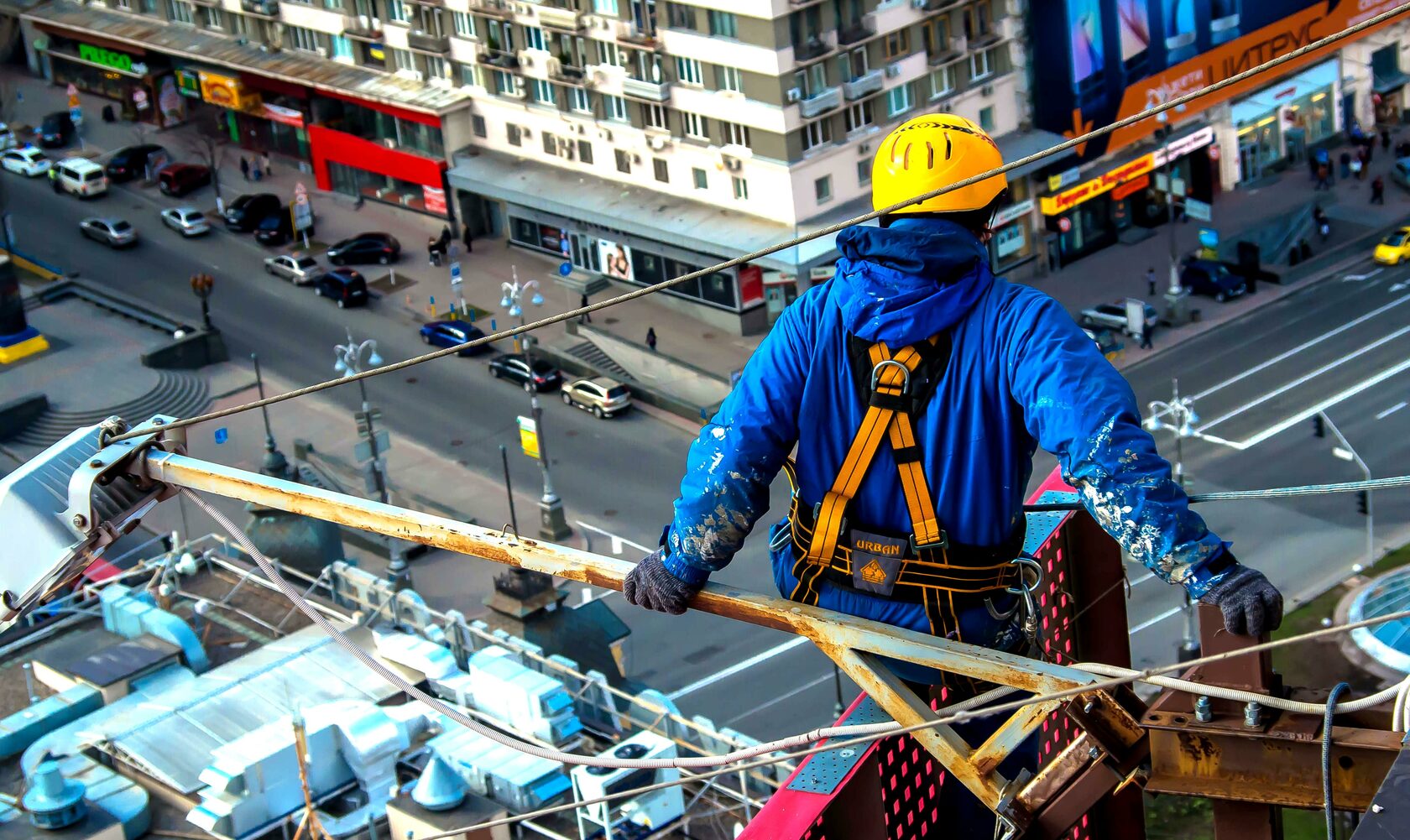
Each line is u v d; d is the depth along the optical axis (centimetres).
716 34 6756
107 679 3616
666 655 5512
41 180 9594
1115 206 7838
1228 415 6562
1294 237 7744
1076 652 823
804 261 6894
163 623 3809
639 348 7231
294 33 9056
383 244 8362
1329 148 8475
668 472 6675
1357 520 5691
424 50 8212
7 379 7750
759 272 7212
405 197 8750
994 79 7275
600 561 648
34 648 3916
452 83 8312
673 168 7375
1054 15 7206
